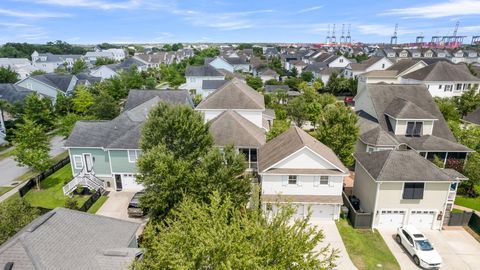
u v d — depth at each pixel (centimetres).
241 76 8244
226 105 3538
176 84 8888
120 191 3003
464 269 1927
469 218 2375
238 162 2141
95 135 3088
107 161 3014
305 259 1205
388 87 3888
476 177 2752
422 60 6550
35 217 1888
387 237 2264
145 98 4525
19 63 11438
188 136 2284
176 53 16300
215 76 7612
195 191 2027
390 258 2033
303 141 2445
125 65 10844
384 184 2269
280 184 2436
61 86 6375
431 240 2216
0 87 5447
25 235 1338
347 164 3012
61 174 3331
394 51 13600
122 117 3366
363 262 1986
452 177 2311
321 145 2759
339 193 2433
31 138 3036
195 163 2267
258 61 11894
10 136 4331
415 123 3275
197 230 1205
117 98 6325
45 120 4672
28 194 2875
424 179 2220
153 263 1261
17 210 1850
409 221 2359
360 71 8125
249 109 3516
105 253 1428
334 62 10175
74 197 2828
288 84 8169
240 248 1066
